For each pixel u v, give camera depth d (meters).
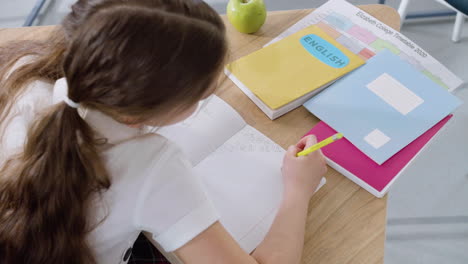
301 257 0.73
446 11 2.05
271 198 0.78
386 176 0.79
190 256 0.64
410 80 0.90
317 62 0.93
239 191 0.79
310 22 1.03
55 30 0.66
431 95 0.87
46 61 0.69
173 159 0.62
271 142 0.85
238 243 0.74
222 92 0.93
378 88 0.89
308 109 0.88
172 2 0.52
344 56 0.94
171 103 0.54
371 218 0.76
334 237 0.75
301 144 0.82
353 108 0.87
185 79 0.52
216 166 0.82
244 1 0.98
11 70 0.73
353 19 1.03
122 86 0.50
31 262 0.64
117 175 0.59
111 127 0.59
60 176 0.56
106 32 0.48
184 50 0.50
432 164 1.69
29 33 1.01
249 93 0.91
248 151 0.84
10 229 0.62
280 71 0.92
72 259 0.64
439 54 1.97
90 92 0.51
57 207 0.59
